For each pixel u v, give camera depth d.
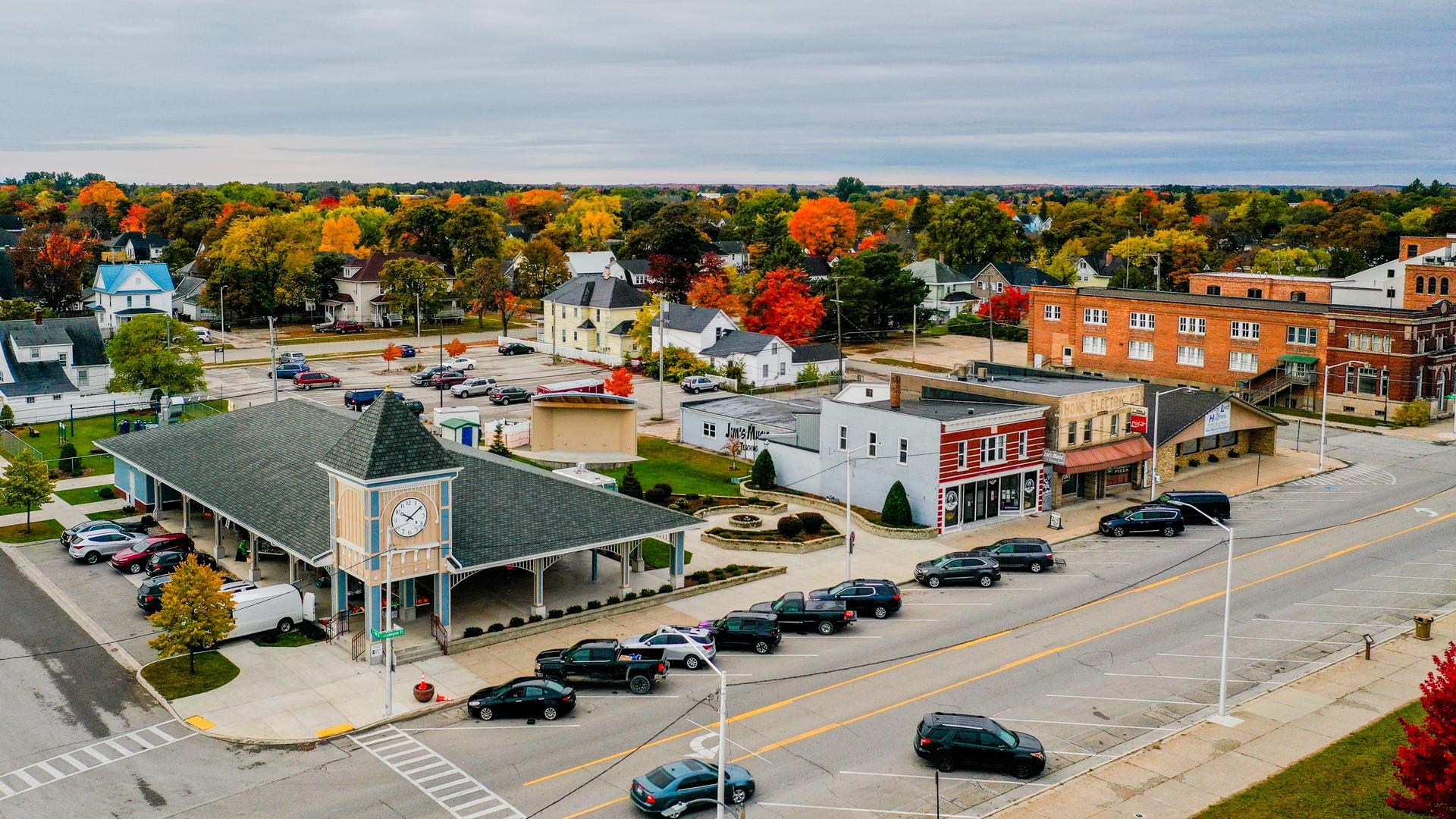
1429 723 35.59
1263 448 93.06
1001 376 92.25
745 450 91.44
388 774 41.41
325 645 53.28
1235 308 115.12
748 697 47.97
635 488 76.69
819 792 39.94
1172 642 54.12
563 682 47.91
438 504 51.97
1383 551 67.69
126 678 49.94
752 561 66.19
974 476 72.69
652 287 176.38
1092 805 39.28
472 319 180.38
